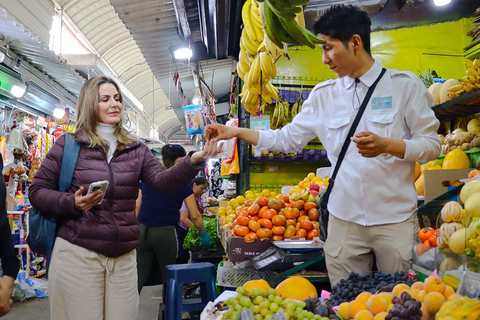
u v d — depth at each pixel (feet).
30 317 14.79
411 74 6.72
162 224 12.30
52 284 7.39
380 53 16.49
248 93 13.46
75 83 21.09
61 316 7.38
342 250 6.86
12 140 19.27
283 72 16.70
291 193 10.65
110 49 29.58
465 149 11.42
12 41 15.40
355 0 12.98
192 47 16.87
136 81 38.78
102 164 7.79
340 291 5.56
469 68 9.82
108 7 24.31
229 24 13.69
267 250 8.75
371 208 6.59
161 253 12.34
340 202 6.88
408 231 6.47
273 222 9.07
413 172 6.74
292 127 7.89
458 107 11.58
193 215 13.98
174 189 8.04
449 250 5.24
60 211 7.22
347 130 6.91
